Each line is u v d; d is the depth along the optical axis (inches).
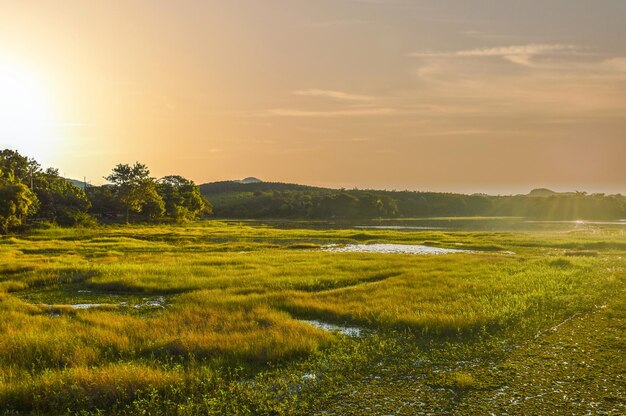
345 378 498.9
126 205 4793.3
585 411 410.0
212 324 695.7
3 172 3966.5
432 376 502.0
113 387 450.9
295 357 560.4
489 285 1013.2
